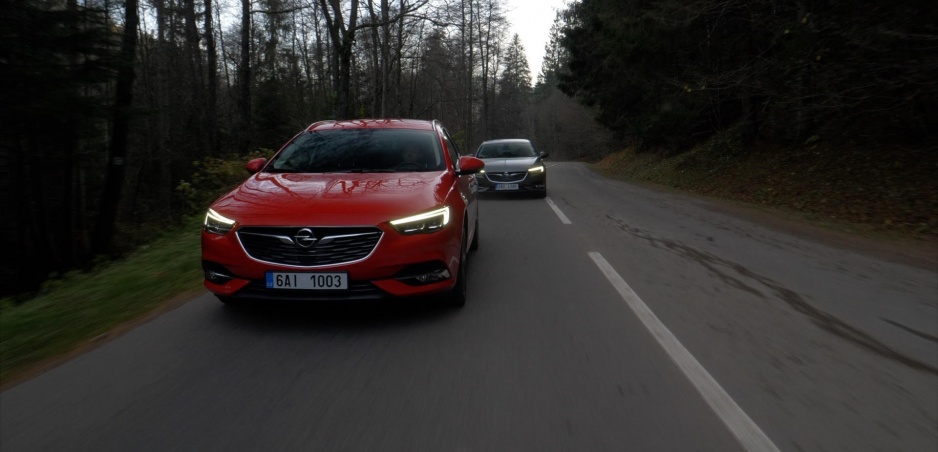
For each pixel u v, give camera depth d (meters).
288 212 4.54
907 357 4.25
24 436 3.02
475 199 7.55
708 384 3.70
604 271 6.89
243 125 23.92
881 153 14.88
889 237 9.68
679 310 5.34
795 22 12.99
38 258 16.52
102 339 4.52
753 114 20.06
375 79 25.45
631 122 30.52
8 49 12.28
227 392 3.53
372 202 4.67
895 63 11.92
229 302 4.99
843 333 4.77
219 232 4.60
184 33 30.69
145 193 28.83
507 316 5.05
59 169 15.58
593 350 4.27
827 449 2.94
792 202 13.70
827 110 15.21
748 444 2.97
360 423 3.15
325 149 6.06
